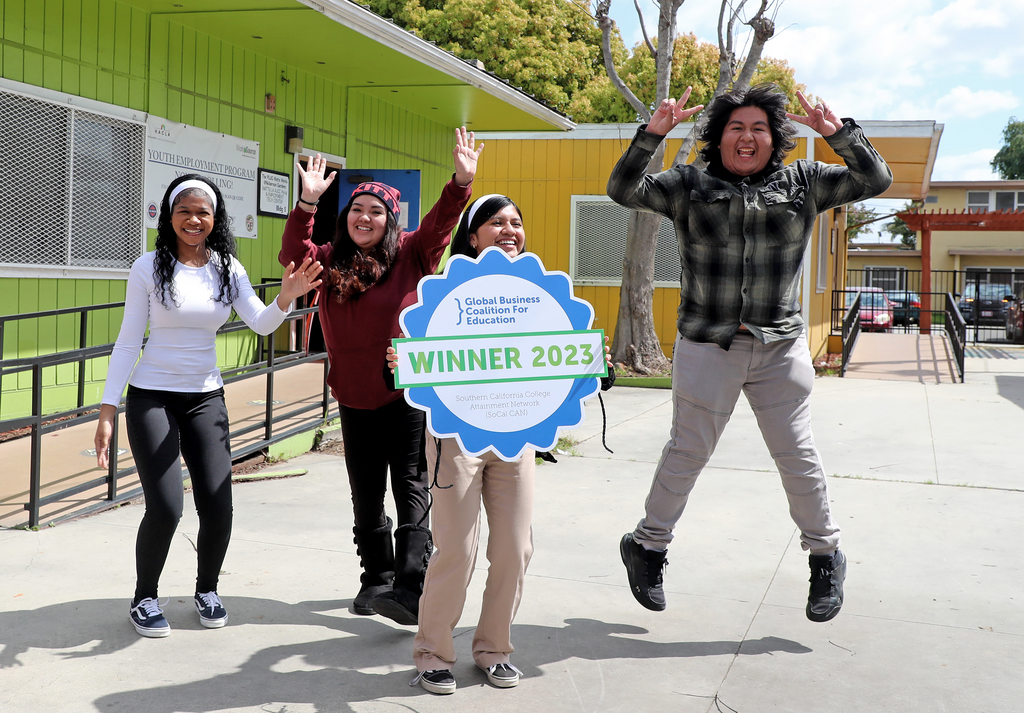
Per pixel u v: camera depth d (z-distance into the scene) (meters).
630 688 3.06
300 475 6.38
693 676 3.16
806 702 2.96
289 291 3.37
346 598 3.91
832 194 3.38
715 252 3.34
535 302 2.99
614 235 15.04
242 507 5.44
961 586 4.16
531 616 3.73
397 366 2.91
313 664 3.21
